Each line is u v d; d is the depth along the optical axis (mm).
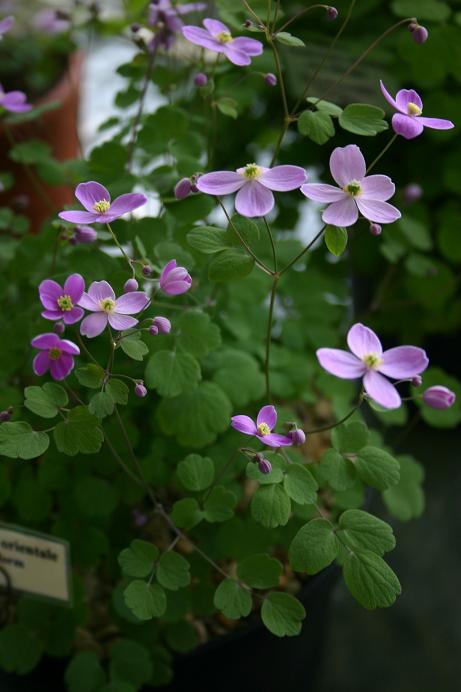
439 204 508
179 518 321
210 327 338
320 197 290
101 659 360
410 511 372
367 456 306
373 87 408
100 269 334
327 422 431
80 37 628
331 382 397
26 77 590
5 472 353
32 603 358
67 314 283
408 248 443
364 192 290
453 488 528
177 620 345
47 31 513
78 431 288
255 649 357
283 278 411
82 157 414
